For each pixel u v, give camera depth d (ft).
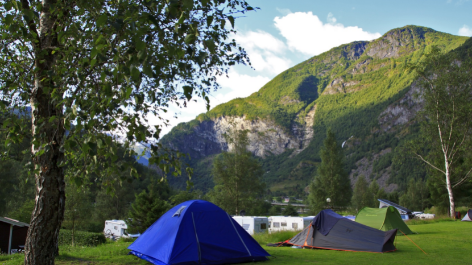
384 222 52.24
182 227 26.58
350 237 36.17
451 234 50.88
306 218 78.28
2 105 15.06
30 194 133.08
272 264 26.43
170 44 11.35
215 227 27.50
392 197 227.81
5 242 49.32
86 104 11.97
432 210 151.02
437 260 28.91
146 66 9.50
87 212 85.81
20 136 16.34
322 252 34.24
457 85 88.48
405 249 36.14
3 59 18.79
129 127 12.44
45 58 18.74
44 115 17.95
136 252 29.01
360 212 57.47
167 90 20.26
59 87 14.47
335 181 156.56
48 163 18.31
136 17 10.69
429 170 108.68
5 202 116.16
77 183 13.26
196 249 25.46
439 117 91.86
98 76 14.76
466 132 89.04
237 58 21.65
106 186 14.96
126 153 13.48
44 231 18.30
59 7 16.71
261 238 47.93
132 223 95.35
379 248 33.91
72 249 36.17
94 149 11.50
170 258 24.41
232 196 136.56
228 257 26.27
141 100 11.09
